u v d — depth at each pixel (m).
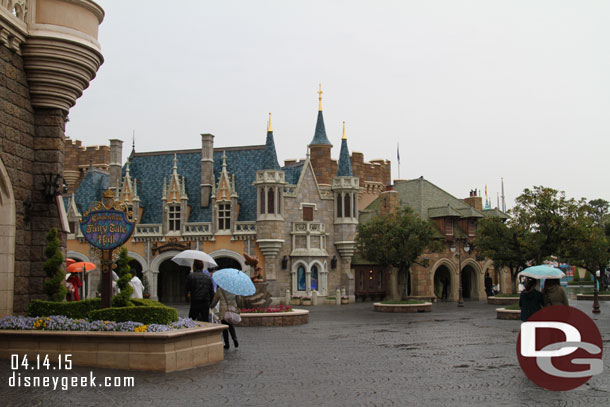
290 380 14.20
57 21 19.45
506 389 13.25
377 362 17.27
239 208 59.84
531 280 17.05
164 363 14.93
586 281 91.12
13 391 12.54
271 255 56.84
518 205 37.69
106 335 15.17
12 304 18.17
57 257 17.95
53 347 15.59
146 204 62.62
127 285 17.45
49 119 19.80
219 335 17.42
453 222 64.81
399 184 72.31
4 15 17.36
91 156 73.75
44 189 19.38
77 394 12.31
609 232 61.44
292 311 32.56
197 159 63.91
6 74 18.19
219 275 19.75
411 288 61.62
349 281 60.34
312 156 64.94
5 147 18.03
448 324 31.62
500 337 24.64
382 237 46.53
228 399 12.02
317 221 59.53
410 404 11.72
